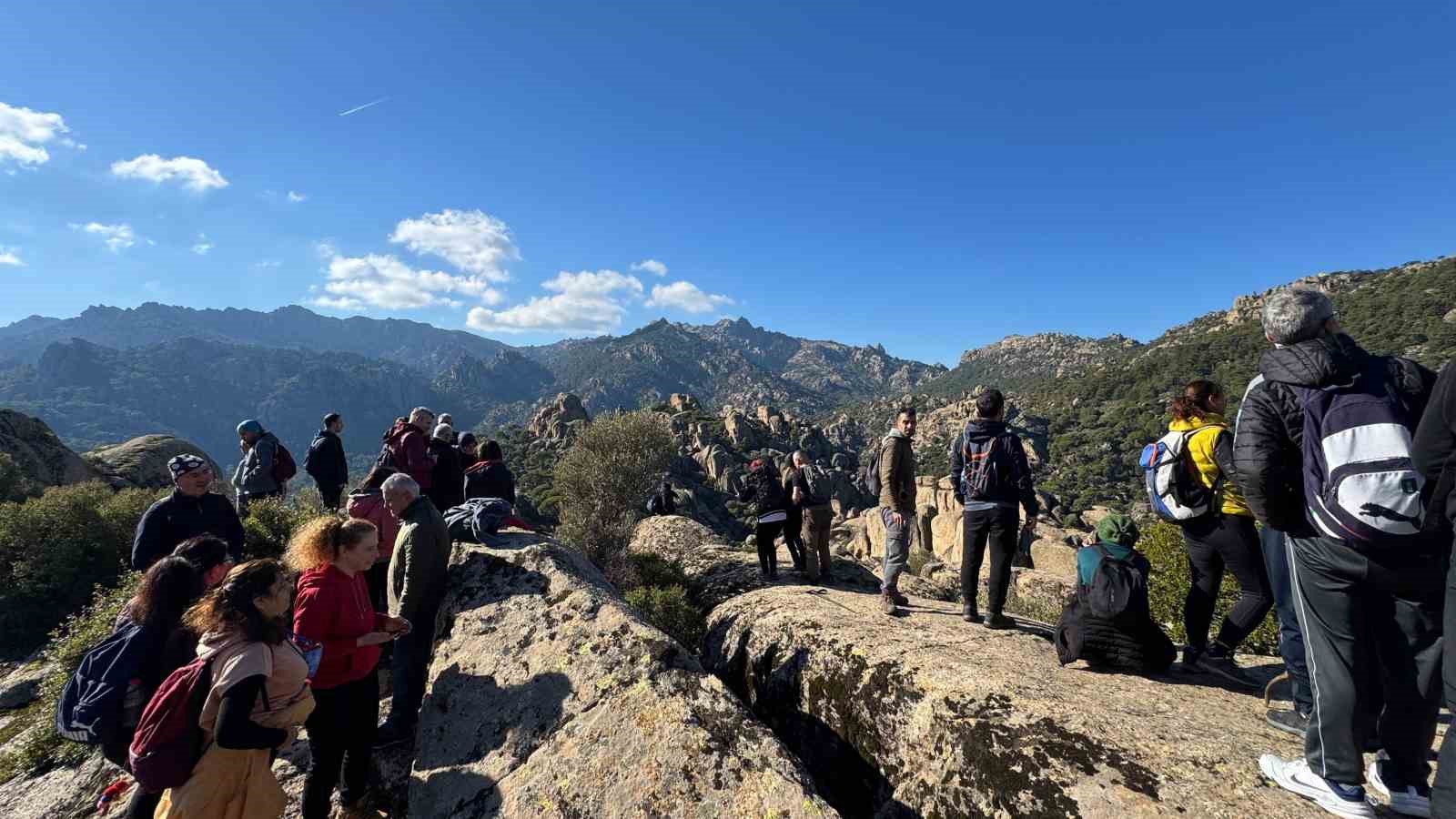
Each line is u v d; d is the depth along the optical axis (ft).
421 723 13.26
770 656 17.58
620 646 13.43
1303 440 8.22
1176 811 8.87
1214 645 13.58
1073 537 57.52
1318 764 8.68
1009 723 11.46
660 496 47.60
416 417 26.86
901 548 18.66
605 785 10.43
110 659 10.41
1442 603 7.64
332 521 12.60
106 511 42.86
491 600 16.07
